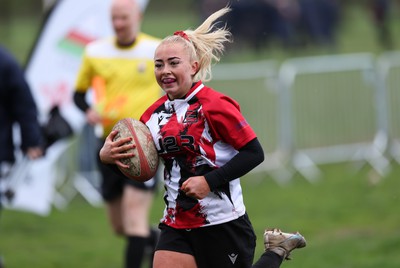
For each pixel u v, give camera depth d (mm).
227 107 13898
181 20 114875
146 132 14312
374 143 36125
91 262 23828
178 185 14219
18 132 24969
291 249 15148
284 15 81250
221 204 14133
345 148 35625
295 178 35031
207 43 14273
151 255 21078
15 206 27906
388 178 34469
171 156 14250
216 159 14031
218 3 75625
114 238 26719
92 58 21438
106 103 21125
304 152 34875
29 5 116750
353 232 25953
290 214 28594
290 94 34469
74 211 30734
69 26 28109
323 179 34625
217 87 33219
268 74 34156
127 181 20469
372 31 102812
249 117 33750
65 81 28234
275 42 87312
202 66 14250
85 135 31422
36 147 21391
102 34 28266
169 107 14258
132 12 21062
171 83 14039
